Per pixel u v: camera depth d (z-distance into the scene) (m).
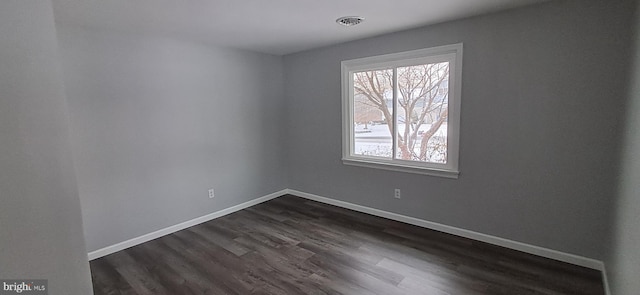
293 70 4.42
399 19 2.80
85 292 0.88
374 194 3.78
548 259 2.58
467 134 2.93
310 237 3.21
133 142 3.08
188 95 3.49
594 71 2.25
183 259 2.80
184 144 3.50
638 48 1.75
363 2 2.35
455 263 2.58
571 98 2.36
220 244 3.10
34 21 0.75
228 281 2.41
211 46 3.67
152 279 2.47
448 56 3.02
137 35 3.04
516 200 2.72
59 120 0.80
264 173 4.47
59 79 0.80
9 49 0.71
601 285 2.20
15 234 0.74
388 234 3.22
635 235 1.48
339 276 2.44
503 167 2.76
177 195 3.48
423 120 3.31
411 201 3.45
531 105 2.55
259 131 4.34
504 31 2.61
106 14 2.44
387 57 3.38
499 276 2.36
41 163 0.77
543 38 2.44
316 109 4.23
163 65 3.26
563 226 2.51
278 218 3.80
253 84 4.20
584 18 2.25
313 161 4.40
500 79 2.68
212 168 3.80
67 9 2.29
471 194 2.98
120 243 3.04
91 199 2.84
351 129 3.95
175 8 2.37
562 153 2.45
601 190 2.30
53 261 0.81
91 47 2.76
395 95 3.47
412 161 3.42
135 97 3.06
